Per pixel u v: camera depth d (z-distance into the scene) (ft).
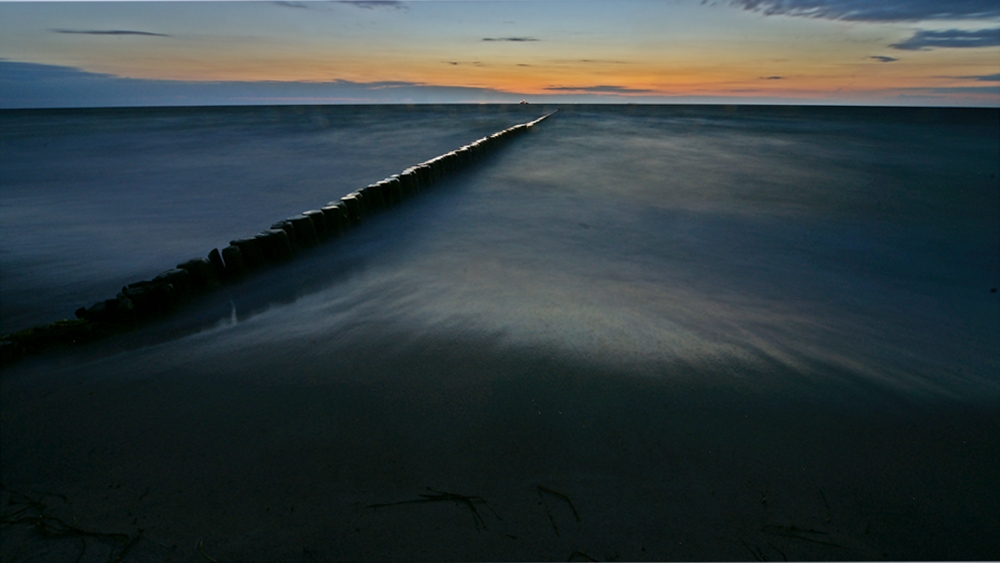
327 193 37.55
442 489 7.02
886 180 43.09
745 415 8.85
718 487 7.13
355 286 16.22
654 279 17.89
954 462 7.86
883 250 23.95
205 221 29.01
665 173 43.65
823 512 6.74
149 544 6.15
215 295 15.62
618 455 7.72
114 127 118.32
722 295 16.56
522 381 9.75
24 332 11.55
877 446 8.18
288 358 10.89
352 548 6.07
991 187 40.47
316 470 7.40
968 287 19.21
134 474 7.41
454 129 97.25
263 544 6.15
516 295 15.20
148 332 12.68
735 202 33.24
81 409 9.11
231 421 8.63
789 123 114.42
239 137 86.28
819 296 17.21
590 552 6.04
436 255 20.12
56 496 7.00
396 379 9.86
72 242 23.93
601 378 9.91
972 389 10.55
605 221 26.81
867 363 11.53
